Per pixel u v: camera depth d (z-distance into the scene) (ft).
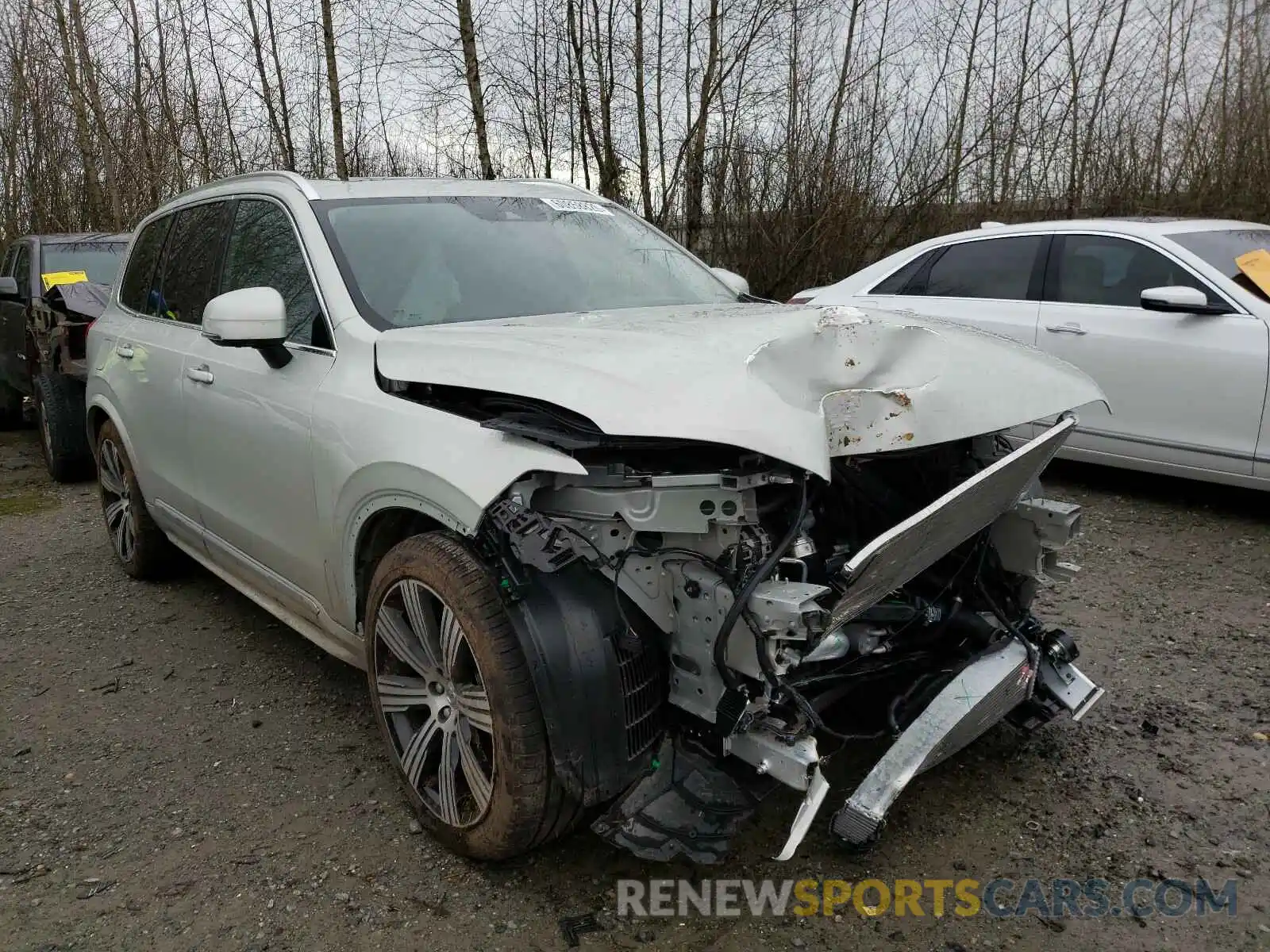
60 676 13.23
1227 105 39.75
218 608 15.53
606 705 7.52
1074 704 9.89
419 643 8.95
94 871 8.93
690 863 8.70
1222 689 11.60
